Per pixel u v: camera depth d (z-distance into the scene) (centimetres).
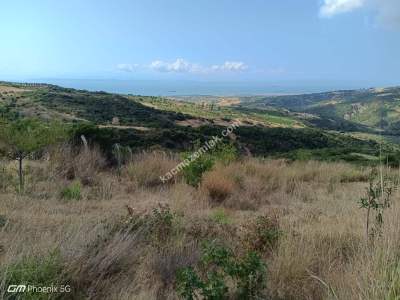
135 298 302
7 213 514
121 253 367
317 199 805
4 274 287
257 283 307
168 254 379
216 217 578
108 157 1029
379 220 390
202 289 281
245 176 954
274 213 602
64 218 520
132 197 737
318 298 308
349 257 359
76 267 327
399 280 259
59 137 829
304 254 363
